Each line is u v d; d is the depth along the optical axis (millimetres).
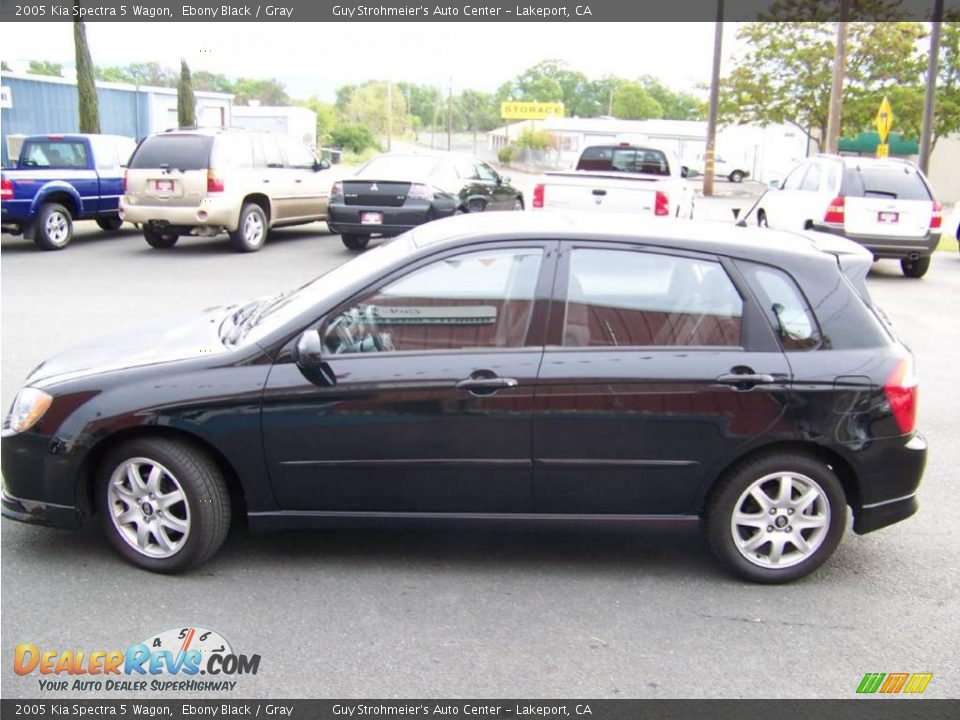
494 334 4266
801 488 4328
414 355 4234
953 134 39531
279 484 4289
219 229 14836
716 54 34844
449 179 14875
